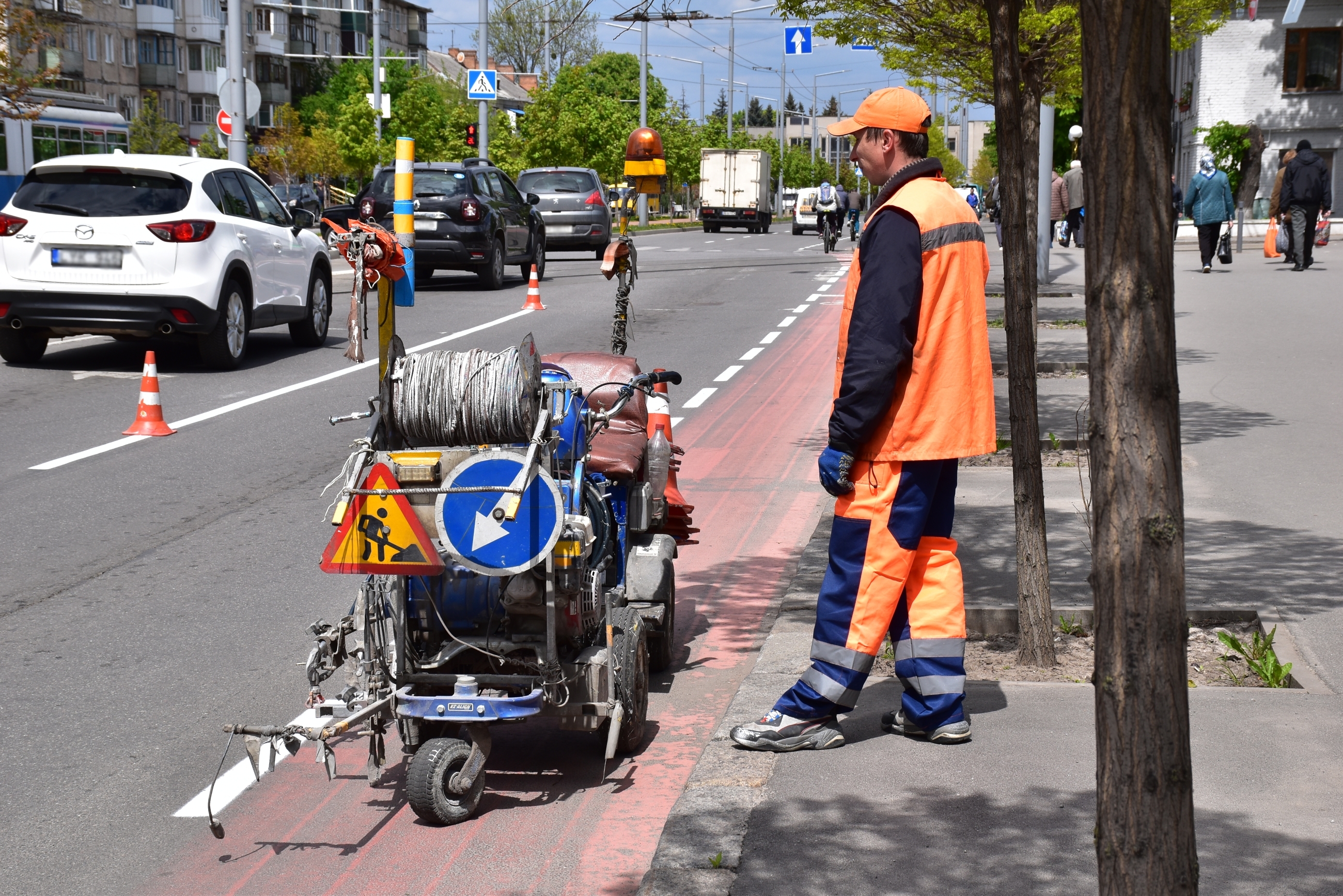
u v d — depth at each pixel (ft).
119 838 14.19
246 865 13.55
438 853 13.78
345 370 48.78
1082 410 38.19
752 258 117.91
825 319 66.74
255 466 33.09
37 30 79.87
